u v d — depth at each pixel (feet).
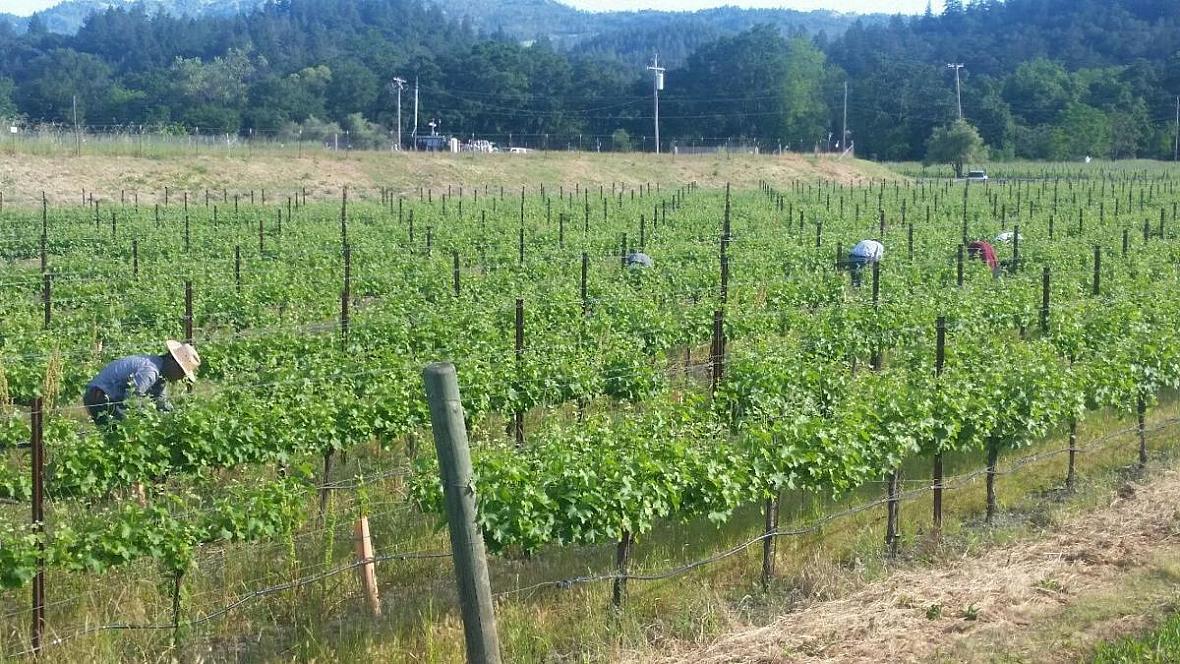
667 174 256.32
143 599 34.22
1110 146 393.09
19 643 31.04
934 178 289.53
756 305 69.41
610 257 111.24
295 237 117.80
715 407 46.52
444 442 23.90
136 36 653.30
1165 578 35.32
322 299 76.28
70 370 51.93
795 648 30.99
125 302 74.33
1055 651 30.71
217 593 34.76
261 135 335.26
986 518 42.63
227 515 33.78
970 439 42.16
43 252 93.09
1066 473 47.26
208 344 56.54
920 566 37.70
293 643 32.50
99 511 39.63
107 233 122.01
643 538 39.83
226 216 143.95
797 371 50.44
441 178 224.94
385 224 135.13
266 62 494.18
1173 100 417.28
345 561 37.09
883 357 65.98
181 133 319.27
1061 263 97.19
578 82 426.92
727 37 440.45
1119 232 128.57
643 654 30.86
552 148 391.65
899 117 399.65
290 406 44.78
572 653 31.76
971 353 53.98
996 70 549.95
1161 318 61.87
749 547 39.29
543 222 142.82
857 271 86.84
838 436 38.65
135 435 40.34
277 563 36.52
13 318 64.69
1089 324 61.93
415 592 36.06
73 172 189.57
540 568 37.47
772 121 416.05
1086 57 553.64
